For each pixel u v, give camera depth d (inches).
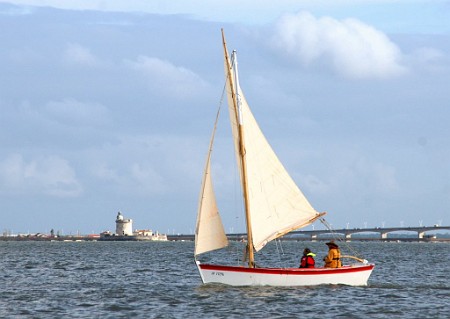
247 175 6348.4
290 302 5777.6
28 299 6373.0
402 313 5438.0
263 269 6343.5
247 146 6353.3
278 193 6392.7
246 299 5905.5
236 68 6387.8
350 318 5216.5
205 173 6240.2
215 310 5477.4
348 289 6540.4
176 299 6176.2
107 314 5428.2
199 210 6254.9
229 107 6373.0
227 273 6338.6
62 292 6988.2
